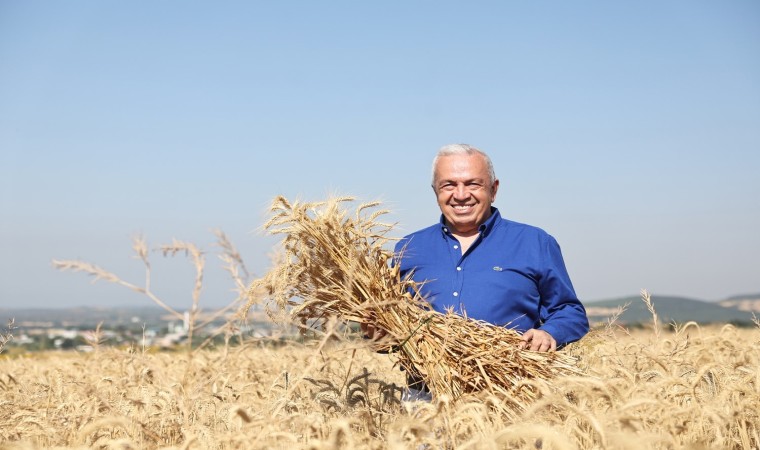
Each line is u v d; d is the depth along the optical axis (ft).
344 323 13.97
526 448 10.19
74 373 19.95
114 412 13.23
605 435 9.25
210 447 11.96
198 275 11.41
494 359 13.97
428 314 14.39
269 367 18.29
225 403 14.69
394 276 15.06
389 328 14.40
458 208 15.89
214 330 12.67
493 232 15.94
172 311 11.32
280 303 13.53
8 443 11.64
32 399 16.53
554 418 10.93
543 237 15.92
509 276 15.46
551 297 15.78
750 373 13.89
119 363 17.95
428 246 16.22
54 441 12.96
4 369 24.14
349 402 14.24
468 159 15.88
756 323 19.16
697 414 11.62
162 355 19.80
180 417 13.17
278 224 14.23
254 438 10.58
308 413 13.12
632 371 14.88
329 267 14.55
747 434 12.00
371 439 10.62
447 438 10.53
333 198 14.53
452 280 15.62
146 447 12.55
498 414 11.23
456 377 14.07
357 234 14.51
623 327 18.10
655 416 11.46
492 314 15.24
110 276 10.89
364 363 20.45
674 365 15.34
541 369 14.07
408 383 15.14
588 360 16.90
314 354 11.26
